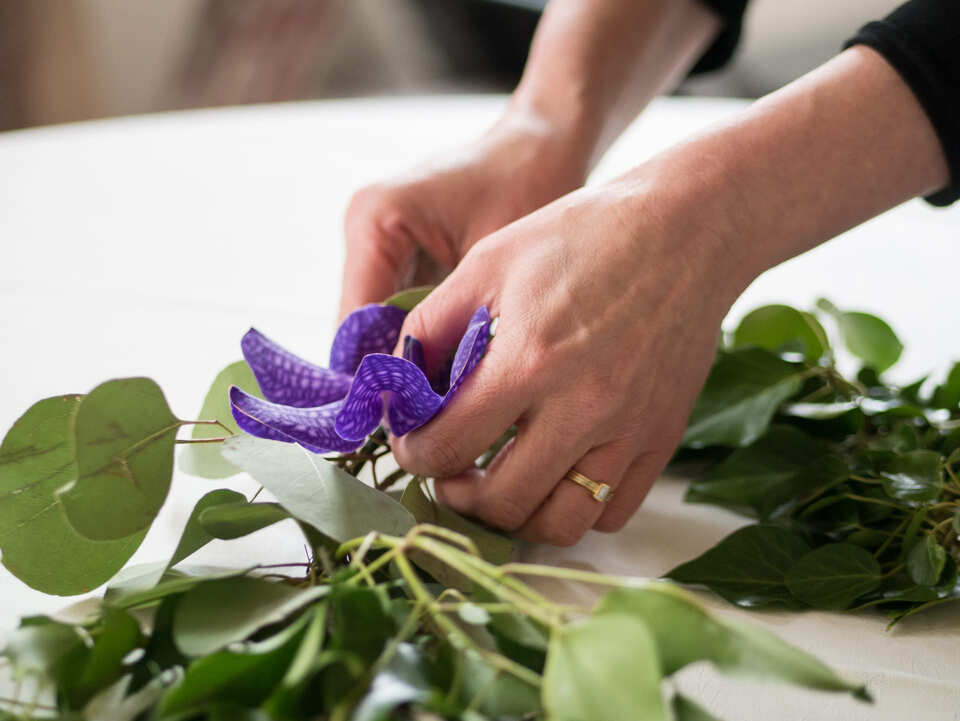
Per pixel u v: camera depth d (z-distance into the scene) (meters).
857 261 0.86
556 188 0.67
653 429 0.52
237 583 0.40
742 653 0.36
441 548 0.39
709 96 1.55
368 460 0.52
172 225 0.85
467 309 0.50
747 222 0.51
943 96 0.52
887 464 0.53
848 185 0.52
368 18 1.83
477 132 1.09
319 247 0.83
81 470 0.42
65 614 0.46
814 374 0.59
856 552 0.50
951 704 0.44
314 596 0.40
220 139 1.06
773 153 0.51
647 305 0.49
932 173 0.54
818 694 0.44
